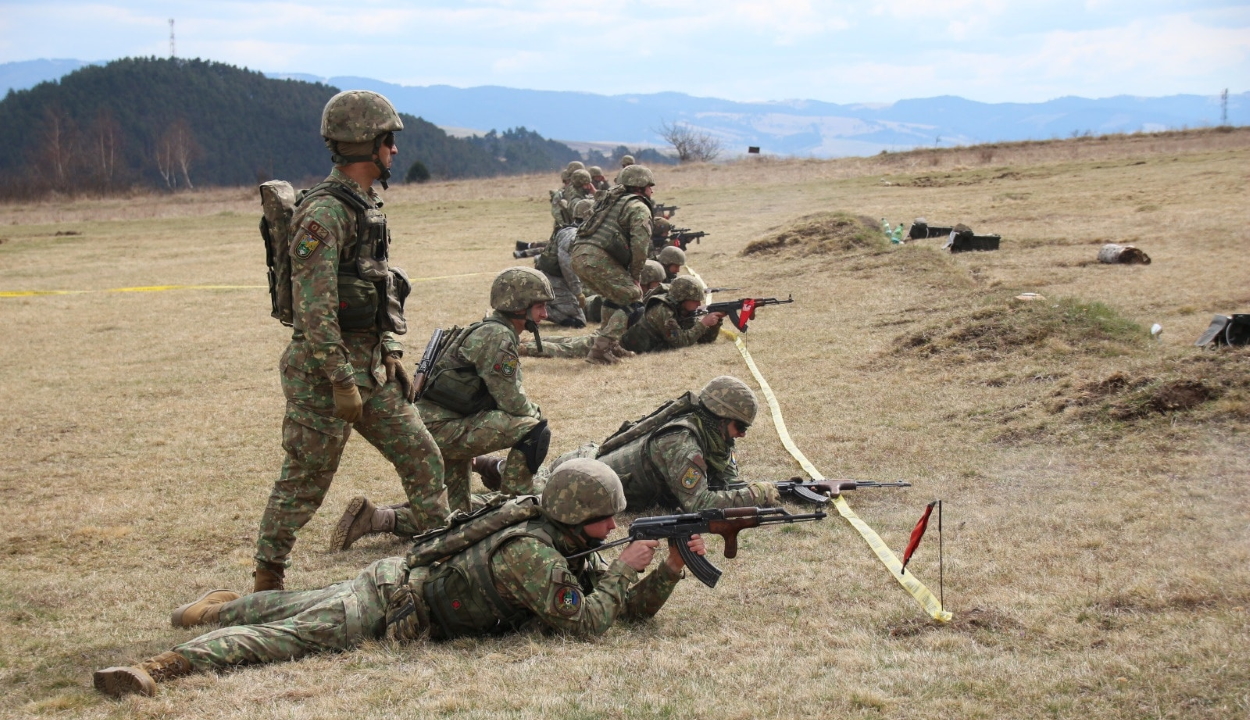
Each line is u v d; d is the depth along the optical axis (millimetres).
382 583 5012
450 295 19188
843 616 5070
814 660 4477
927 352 10258
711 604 5391
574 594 4812
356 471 8961
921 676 4184
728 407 6539
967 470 7277
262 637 4848
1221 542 5531
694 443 6535
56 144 110938
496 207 39125
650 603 5133
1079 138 42688
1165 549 5500
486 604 4895
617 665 4500
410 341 14758
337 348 5449
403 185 51750
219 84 183000
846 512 6625
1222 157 31078
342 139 5574
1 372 14297
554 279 14953
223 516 8016
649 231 11945
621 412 9914
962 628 4781
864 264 16328
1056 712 3795
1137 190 24078
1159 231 17312
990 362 9695
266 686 4492
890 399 9219
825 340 11836
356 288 5617
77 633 5715
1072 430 7664
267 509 5812
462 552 4980
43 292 22562
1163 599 4832
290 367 5695
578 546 4996
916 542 5062
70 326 17969
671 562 5070
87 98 166750
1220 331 8875
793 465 7836
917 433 8234
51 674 5047
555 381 11430
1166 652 4199
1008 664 4254
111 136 123562
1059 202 23344
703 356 11820
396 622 4918
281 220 5617
